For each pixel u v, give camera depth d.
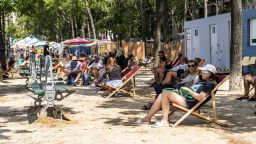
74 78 21.08
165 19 35.78
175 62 18.73
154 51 23.97
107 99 14.86
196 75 11.14
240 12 16.02
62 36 76.50
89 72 21.27
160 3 24.27
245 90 13.70
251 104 12.77
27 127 9.73
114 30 57.97
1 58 31.44
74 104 13.62
